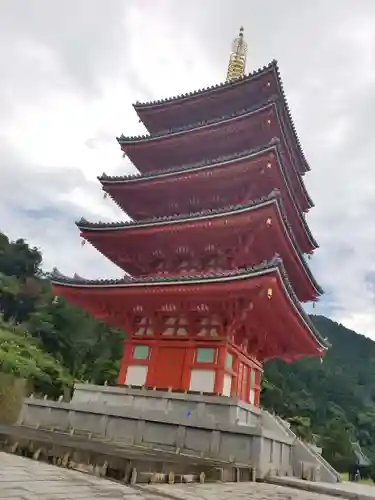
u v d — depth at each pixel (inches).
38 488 268.7
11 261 2893.7
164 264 1037.8
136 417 691.4
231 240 916.6
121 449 499.2
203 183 1024.9
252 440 608.7
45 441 449.4
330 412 3560.5
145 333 934.4
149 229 943.0
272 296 764.0
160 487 351.6
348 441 2482.8
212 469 475.5
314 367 4288.9
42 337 2273.6
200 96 1242.0
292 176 1171.9
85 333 2422.5
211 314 860.0
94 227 1003.9
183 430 652.7
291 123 1180.5
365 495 545.3
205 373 825.5
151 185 1066.7
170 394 765.9
